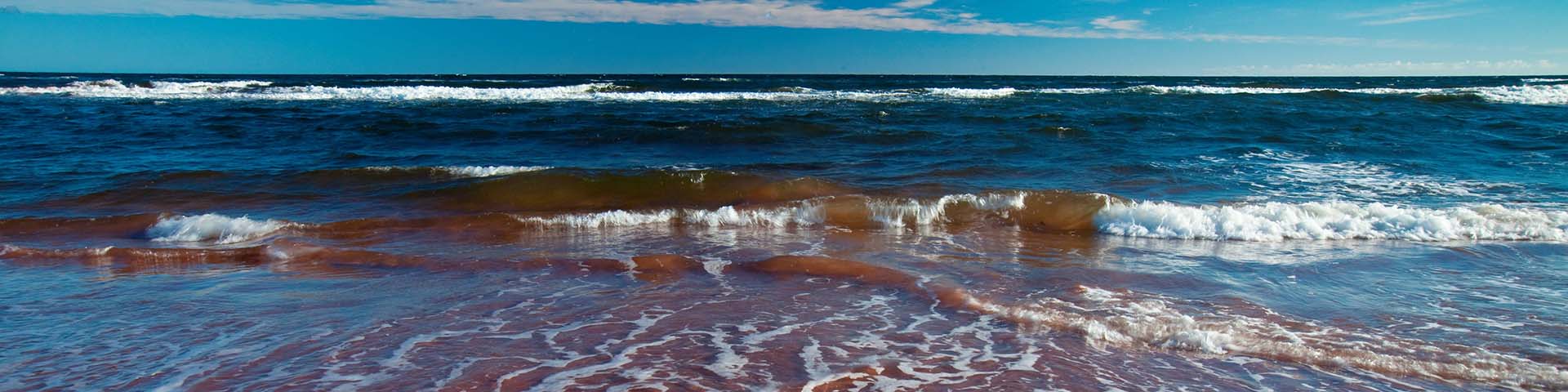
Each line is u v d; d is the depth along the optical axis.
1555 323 4.36
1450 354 3.84
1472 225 7.29
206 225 7.51
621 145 15.34
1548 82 60.03
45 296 5.02
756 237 7.40
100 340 4.09
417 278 5.55
